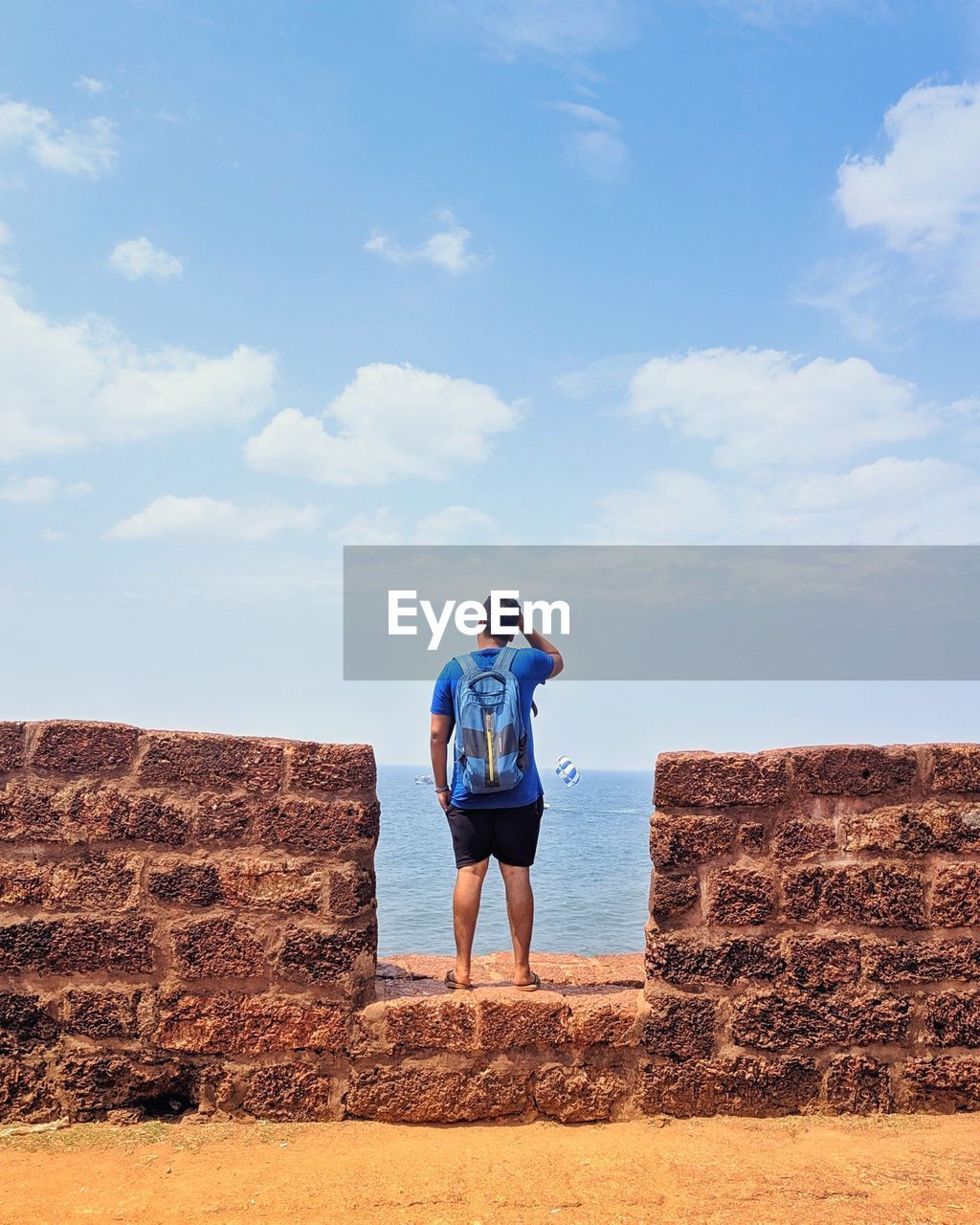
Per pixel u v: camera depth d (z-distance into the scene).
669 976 4.69
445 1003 4.63
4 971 4.59
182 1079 4.57
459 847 4.99
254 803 4.73
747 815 4.78
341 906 4.68
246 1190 3.82
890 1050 4.68
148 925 4.63
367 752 4.82
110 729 4.73
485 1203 3.71
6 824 4.67
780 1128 4.49
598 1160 4.09
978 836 4.78
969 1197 3.74
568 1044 4.62
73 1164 4.09
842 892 4.73
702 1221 3.57
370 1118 4.57
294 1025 4.60
